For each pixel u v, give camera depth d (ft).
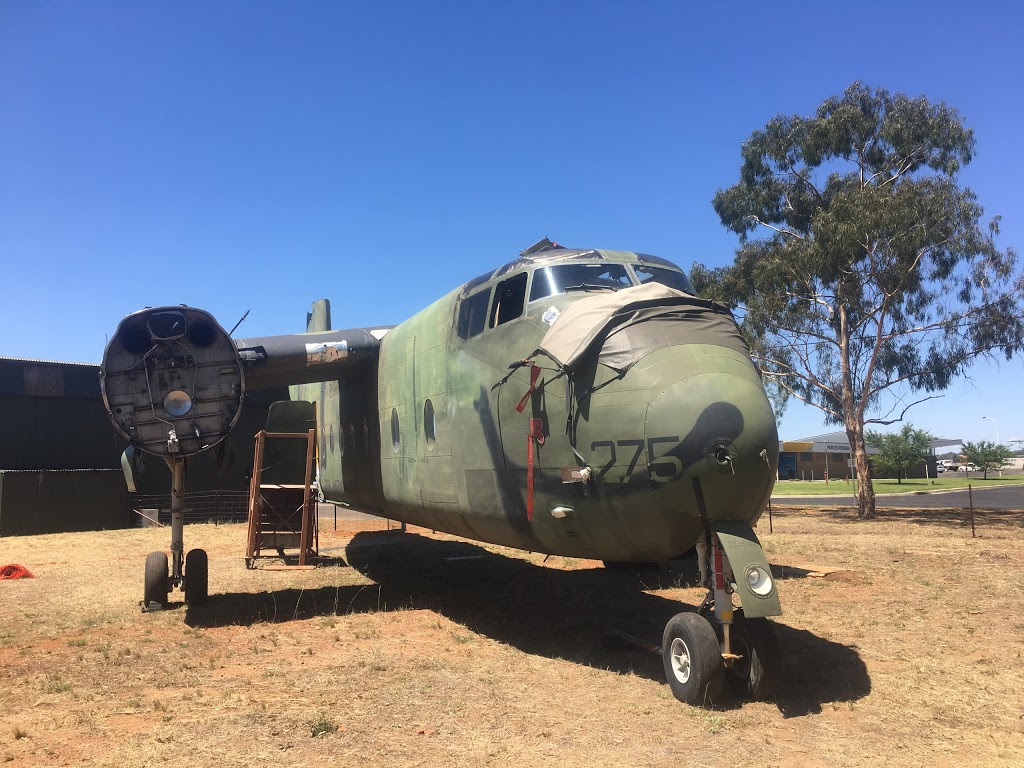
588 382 20.77
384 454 35.27
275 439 47.44
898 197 77.41
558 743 15.89
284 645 25.04
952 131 83.82
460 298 28.50
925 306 88.53
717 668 17.97
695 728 16.81
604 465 19.99
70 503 74.84
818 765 14.76
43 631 27.32
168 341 28.02
